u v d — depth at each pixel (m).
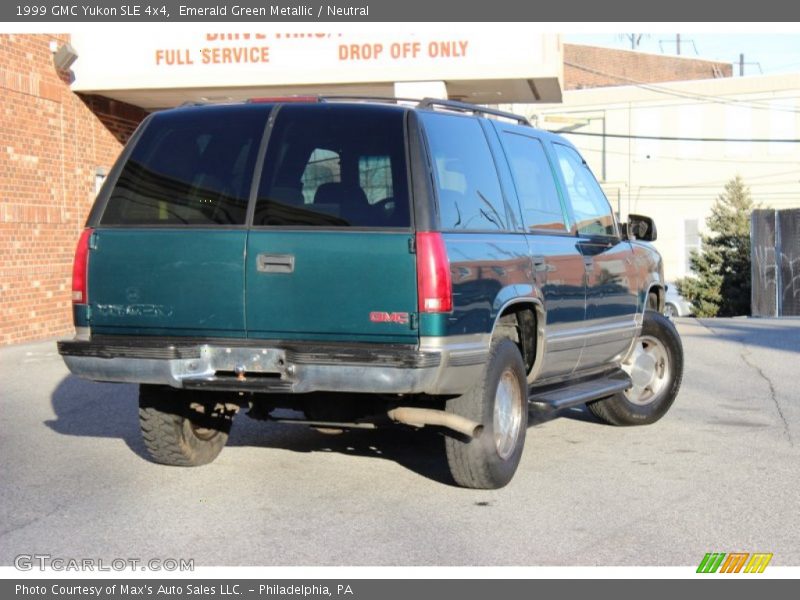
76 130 16.78
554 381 7.75
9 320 14.76
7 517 6.06
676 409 9.86
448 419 6.13
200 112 6.49
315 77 17.67
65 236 16.25
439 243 5.82
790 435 8.56
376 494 6.59
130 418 9.23
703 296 43.41
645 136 46.75
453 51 17.61
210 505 6.32
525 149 7.47
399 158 6.01
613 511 6.22
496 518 6.06
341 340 5.90
